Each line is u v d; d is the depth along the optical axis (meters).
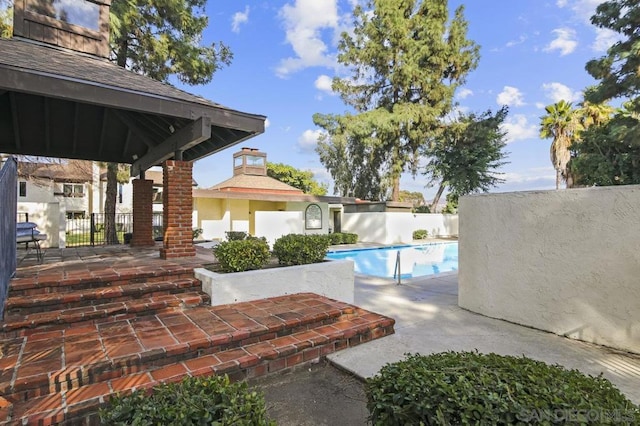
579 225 4.41
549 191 4.73
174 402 2.01
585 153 19.47
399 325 5.09
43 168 23.03
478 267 5.69
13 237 4.85
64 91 4.60
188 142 6.07
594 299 4.25
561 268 4.58
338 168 25.52
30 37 6.84
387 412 2.09
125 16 9.28
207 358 3.46
